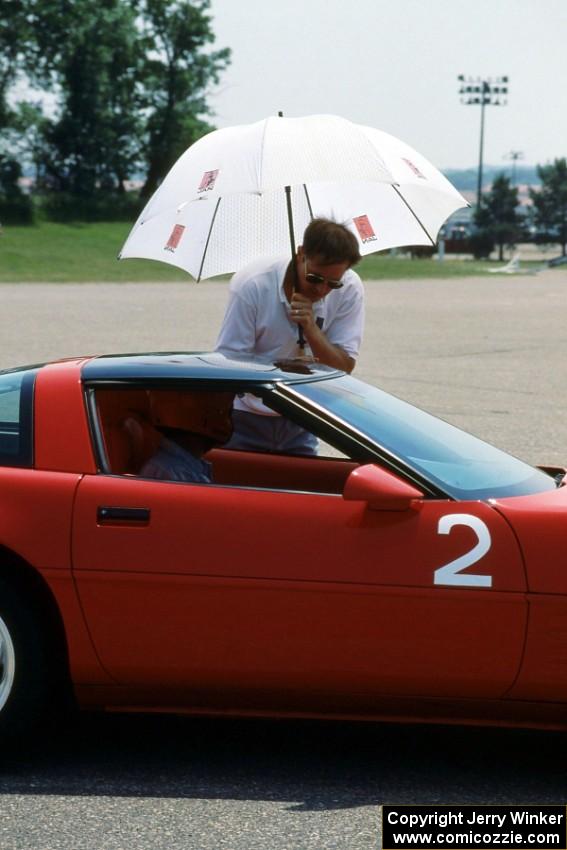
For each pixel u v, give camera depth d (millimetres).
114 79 114062
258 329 6527
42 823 4332
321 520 4602
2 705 4734
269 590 4566
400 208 6703
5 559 4766
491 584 4496
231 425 5375
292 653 4594
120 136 114500
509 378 19203
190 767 4859
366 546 4559
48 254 82312
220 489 4723
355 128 6367
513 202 134625
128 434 5109
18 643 4719
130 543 4656
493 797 4590
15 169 106188
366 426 5000
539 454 12109
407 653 4543
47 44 108750
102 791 4617
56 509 4719
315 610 4555
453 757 4980
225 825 4320
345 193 6754
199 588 4605
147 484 4754
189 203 6543
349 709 4680
